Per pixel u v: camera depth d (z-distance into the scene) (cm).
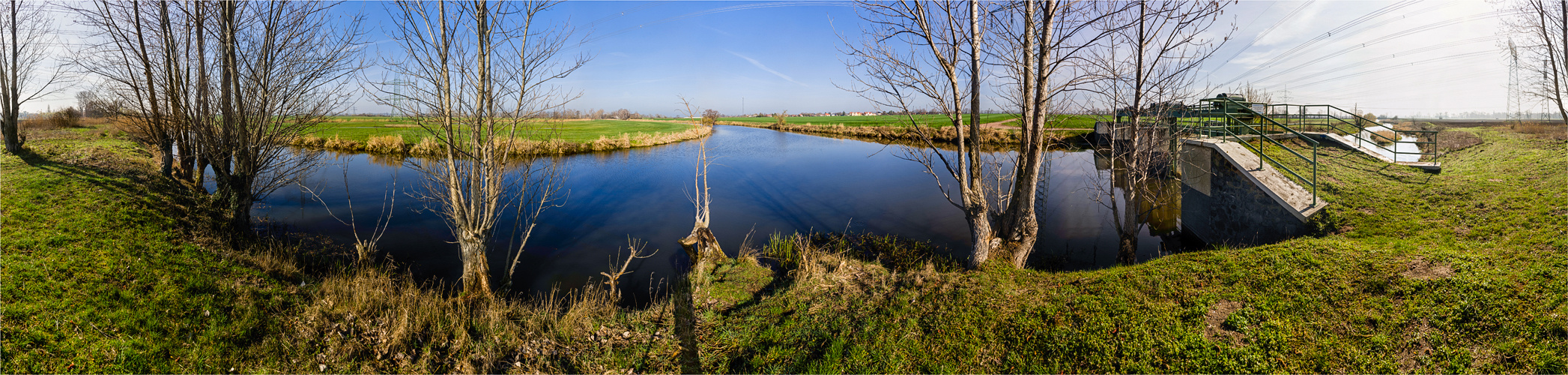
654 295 1003
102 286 699
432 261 1196
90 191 1138
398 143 3111
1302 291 641
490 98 865
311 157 1648
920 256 1156
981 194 892
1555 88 1627
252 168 1184
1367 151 1319
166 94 1397
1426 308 562
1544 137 1548
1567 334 482
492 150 895
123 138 2758
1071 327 639
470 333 752
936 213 1658
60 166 1391
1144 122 1059
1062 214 1603
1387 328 550
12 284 658
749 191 2102
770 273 1053
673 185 2244
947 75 859
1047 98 850
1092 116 1166
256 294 773
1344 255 711
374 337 718
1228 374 526
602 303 916
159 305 680
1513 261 639
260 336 677
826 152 3581
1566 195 827
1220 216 1195
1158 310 645
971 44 840
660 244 1368
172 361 591
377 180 2252
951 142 3353
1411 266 657
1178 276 730
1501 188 932
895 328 702
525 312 848
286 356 645
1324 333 564
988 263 884
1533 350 479
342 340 698
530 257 1252
